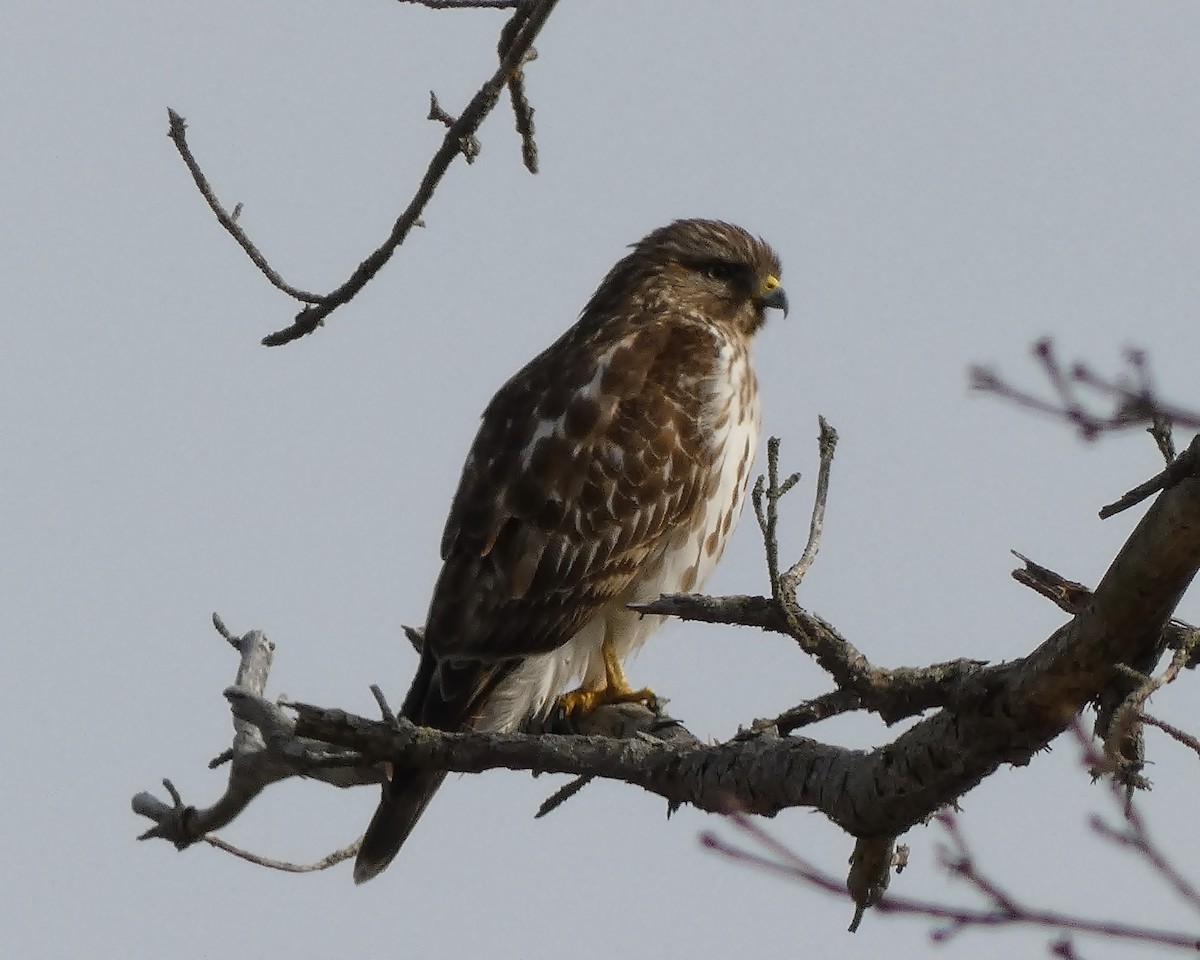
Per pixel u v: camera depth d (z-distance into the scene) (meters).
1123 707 7.00
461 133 9.26
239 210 10.03
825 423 9.75
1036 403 5.43
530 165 9.76
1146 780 7.02
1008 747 8.63
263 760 11.37
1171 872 5.59
